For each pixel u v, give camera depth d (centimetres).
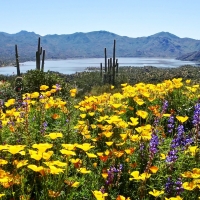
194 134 400
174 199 250
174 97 598
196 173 289
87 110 512
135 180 319
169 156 316
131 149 323
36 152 267
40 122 436
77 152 365
